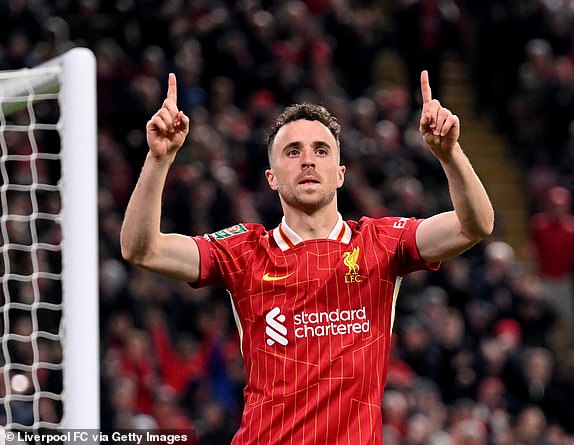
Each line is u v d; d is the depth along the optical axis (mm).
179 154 53906
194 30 58781
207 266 18500
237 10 60250
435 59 62969
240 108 58625
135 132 54375
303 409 17734
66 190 20672
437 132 17484
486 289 53719
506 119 67438
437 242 18328
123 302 45281
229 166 54594
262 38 59875
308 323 18031
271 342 18062
